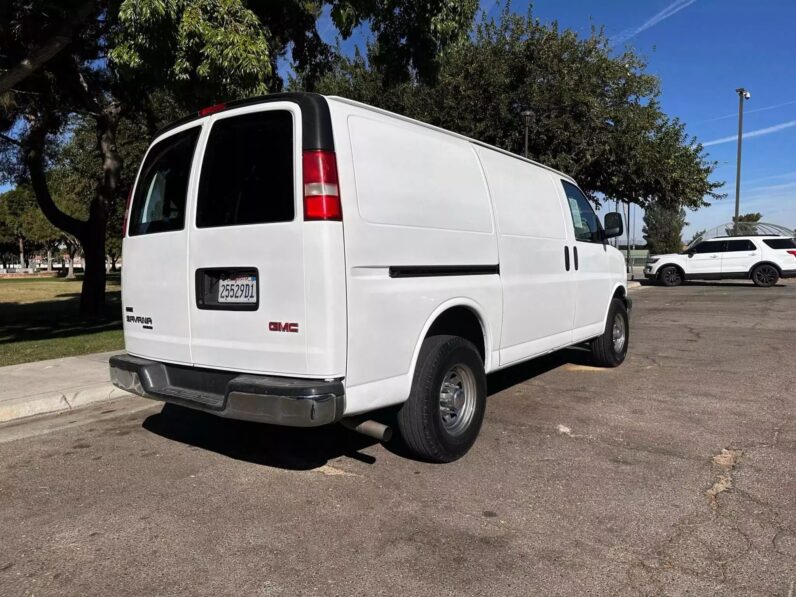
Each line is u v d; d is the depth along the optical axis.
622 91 17.81
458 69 17.31
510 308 4.99
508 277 4.97
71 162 22.14
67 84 12.67
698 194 20.55
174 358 4.13
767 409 5.59
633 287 22.91
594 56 17.66
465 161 4.62
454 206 4.36
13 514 3.60
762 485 3.87
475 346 4.67
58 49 8.09
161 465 4.38
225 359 3.80
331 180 3.42
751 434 4.88
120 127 20.61
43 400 5.93
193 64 7.02
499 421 5.29
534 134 17.42
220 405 3.70
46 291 27.91
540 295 5.50
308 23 10.76
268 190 3.59
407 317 3.86
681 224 52.00
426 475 4.10
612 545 3.14
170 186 4.21
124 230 4.63
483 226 4.66
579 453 4.49
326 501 3.71
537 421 5.29
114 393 6.47
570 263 6.12
